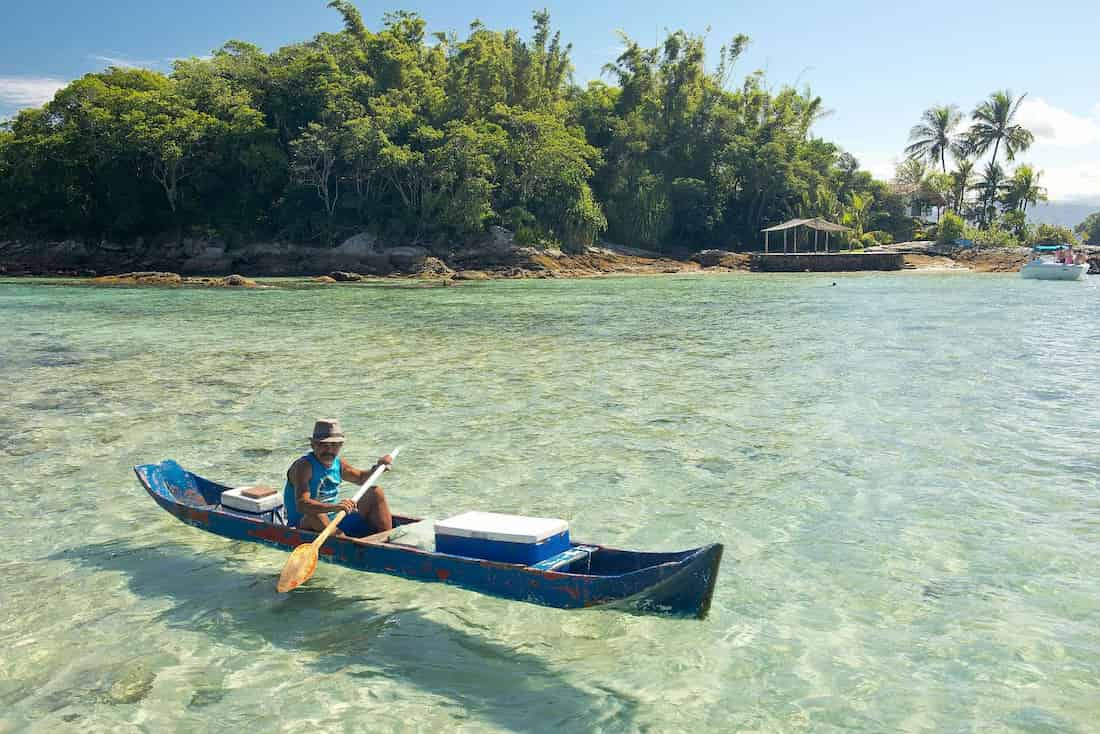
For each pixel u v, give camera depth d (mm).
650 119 71812
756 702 4469
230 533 6500
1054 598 5672
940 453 9414
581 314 28062
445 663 4922
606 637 5238
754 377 14711
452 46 73250
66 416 11852
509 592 5168
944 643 5082
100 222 60125
